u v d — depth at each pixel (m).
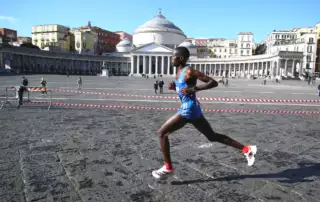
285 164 4.81
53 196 3.46
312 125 8.75
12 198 3.38
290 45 83.12
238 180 4.04
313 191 3.70
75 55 89.69
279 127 8.33
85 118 9.30
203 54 125.12
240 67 96.06
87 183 3.88
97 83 40.03
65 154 5.21
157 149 5.62
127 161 4.86
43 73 73.62
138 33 113.81
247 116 10.53
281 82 57.66
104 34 120.50
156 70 96.31
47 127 7.66
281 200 3.42
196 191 3.65
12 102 13.56
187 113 3.70
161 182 3.94
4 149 5.46
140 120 9.10
